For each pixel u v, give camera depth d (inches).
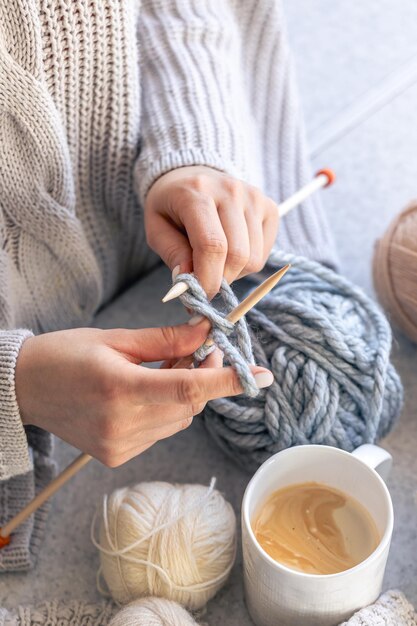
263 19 35.1
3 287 28.5
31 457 27.0
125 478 29.4
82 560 27.4
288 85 36.7
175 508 24.3
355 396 25.8
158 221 27.0
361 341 25.9
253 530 23.7
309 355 25.5
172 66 31.7
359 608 23.1
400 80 46.9
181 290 22.1
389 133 43.8
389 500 22.7
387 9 51.9
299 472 24.6
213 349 22.8
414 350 32.5
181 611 23.2
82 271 31.6
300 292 27.7
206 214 24.3
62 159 27.8
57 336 23.0
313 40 50.6
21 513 26.3
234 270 24.4
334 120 45.3
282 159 36.4
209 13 33.0
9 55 25.4
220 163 28.8
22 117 26.1
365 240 38.2
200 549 23.9
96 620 25.3
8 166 27.1
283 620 23.5
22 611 25.4
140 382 20.3
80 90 27.9
